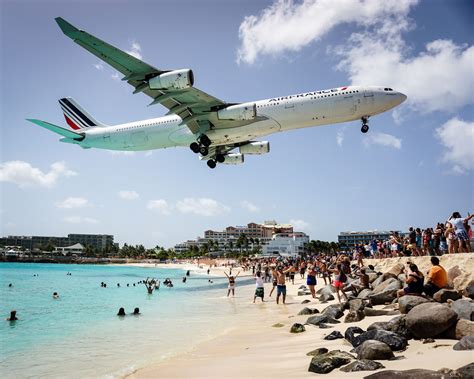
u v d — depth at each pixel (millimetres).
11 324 15945
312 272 21031
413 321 7219
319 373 6305
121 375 8133
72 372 8672
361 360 6074
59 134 31453
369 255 33156
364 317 10789
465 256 14297
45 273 81875
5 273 80000
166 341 11836
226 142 26359
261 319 15328
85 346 11523
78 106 34250
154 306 21828
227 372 7430
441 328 6957
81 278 60812
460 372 4742
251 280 52781
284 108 24000
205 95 23422
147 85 22297
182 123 25031
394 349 6750
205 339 11797
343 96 23734
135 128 29031
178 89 22078
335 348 7988
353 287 16250
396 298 11789
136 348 11000
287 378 6367
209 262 138750
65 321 16547
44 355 10508
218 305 21750
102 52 20750
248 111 23312
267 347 9461
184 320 16172
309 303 19531
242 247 177125
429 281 10352
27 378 8352
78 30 19203
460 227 15508
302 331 10914
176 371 8000
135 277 65562
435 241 18281
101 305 22562
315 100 23844
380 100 23719
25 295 29766
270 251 141125
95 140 30547
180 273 86250
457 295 9438
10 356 10438
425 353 6336
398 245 23000
